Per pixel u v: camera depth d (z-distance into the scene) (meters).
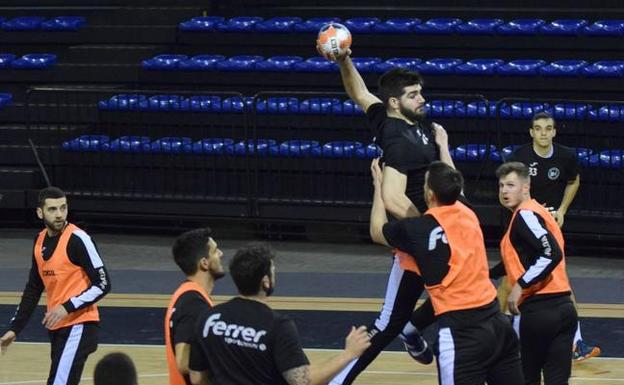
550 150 23.05
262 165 33.62
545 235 17.39
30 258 32.19
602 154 31.30
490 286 16.03
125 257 32.28
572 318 18.02
